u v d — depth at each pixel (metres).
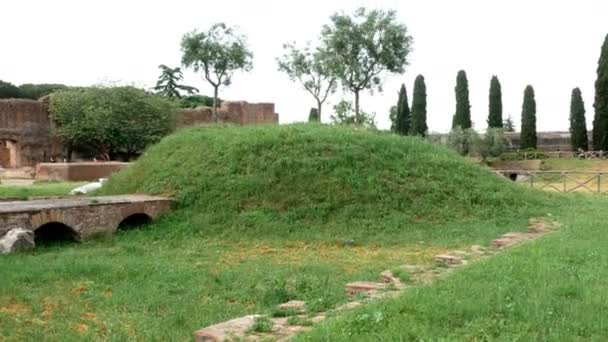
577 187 27.17
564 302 6.29
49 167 32.66
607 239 11.10
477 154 47.69
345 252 13.05
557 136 57.72
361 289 8.41
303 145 18.30
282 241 14.23
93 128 45.16
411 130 53.66
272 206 15.99
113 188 19.06
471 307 6.10
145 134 47.09
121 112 46.50
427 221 15.70
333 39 46.31
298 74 49.28
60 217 13.50
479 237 13.92
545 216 16.56
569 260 8.77
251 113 58.22
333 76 47.25
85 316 7.86
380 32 46.41
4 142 47.38
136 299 8.73
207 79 55.09
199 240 14.46
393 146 18.94
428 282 7.95
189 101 68.62
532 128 53.19
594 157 47.22
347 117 36.97
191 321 7.66
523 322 5.66
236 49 54.12
